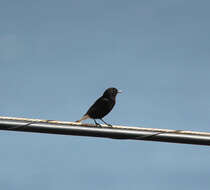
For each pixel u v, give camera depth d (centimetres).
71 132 1116
